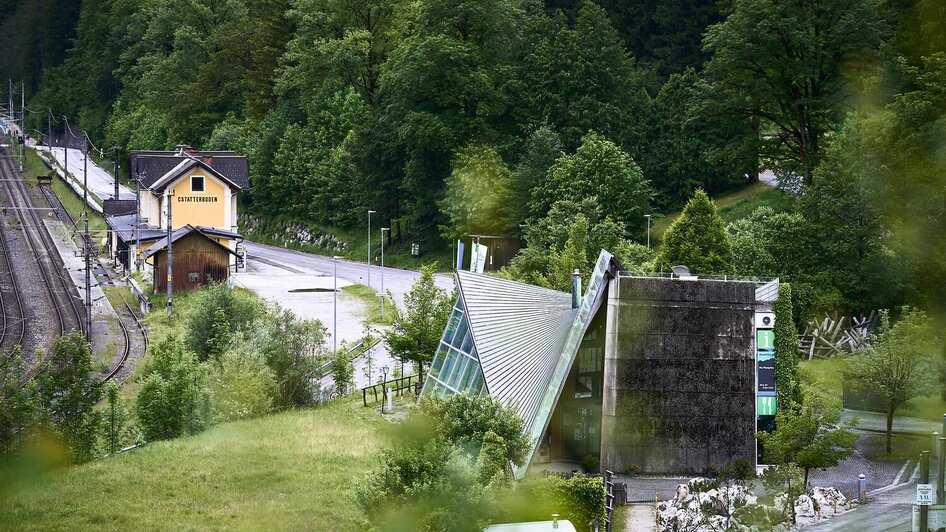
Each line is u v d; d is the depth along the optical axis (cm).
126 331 10181
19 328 10169
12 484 5438
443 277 12812
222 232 12794
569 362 5638
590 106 13375
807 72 10675
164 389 6525
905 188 8119
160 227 13800
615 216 11725
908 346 6328
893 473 5931
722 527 4941
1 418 5750
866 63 10581
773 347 6169
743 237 8838
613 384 6062
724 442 6072
